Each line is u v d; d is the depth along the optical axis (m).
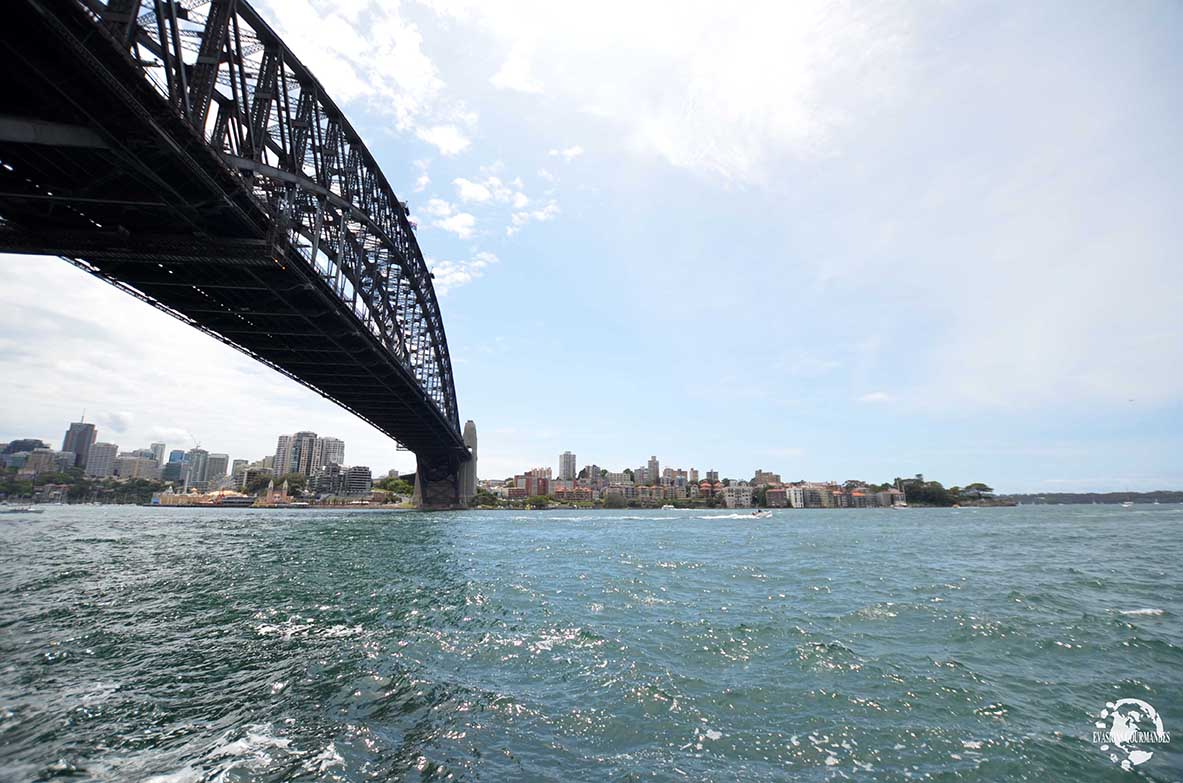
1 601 16.89
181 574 23.30
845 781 6.77
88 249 29.12
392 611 15.99
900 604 17.47
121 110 21.09
